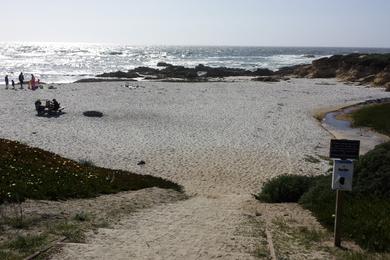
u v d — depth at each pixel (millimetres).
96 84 58812
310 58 164500
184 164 23234
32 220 9555
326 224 10578
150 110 39656
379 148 13156
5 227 8906
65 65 107500
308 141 30016
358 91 62031
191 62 136000
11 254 7188
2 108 38406
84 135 29031
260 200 15586
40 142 26750
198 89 57812
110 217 10828
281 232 9977
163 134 30125
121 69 101125
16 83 60781
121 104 42469
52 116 35375
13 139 27094
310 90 61625
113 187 15477
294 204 14148
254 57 171750
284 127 34469
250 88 61406
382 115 40438
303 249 8547
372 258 7992
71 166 16703
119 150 25578
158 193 15914
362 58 82812
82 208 11430
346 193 11930
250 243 8750
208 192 18391
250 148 27125
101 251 7738
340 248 8688
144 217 11266
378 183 11883
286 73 92188
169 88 57531
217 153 25609
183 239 8922
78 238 8508
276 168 22969
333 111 44281
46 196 12008
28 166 14398
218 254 7859
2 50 187875
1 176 12359
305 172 22328
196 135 30188
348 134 33500
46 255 7320
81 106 40469
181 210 12742
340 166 8633
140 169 22109
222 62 137875
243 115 39156
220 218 11570
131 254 7680
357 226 9602
